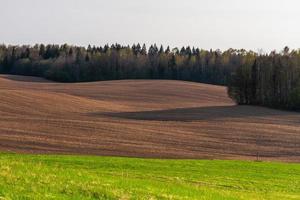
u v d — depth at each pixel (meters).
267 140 71.00
